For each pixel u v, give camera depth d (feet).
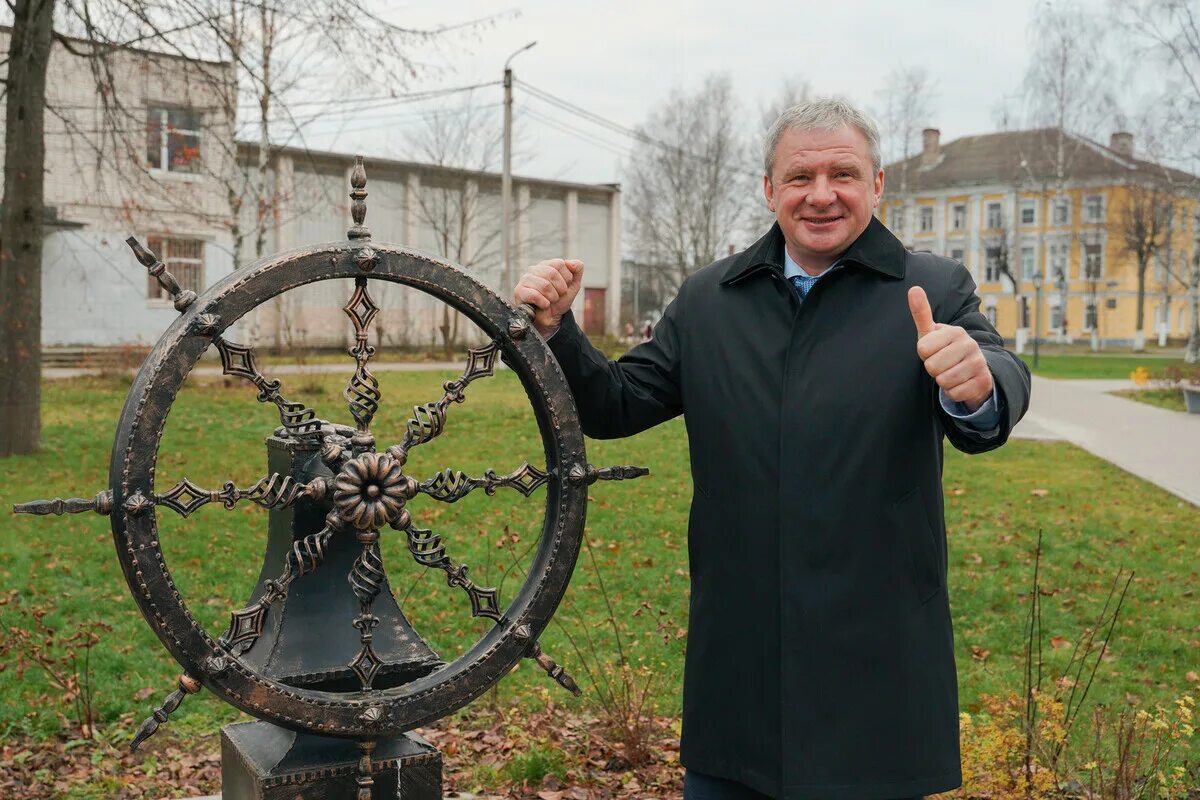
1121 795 10.02
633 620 17.24
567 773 11.08
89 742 12.07
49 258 72.28
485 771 11.29
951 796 10.05
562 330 6.55
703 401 6.68
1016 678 14.78
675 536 23.62
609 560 21.25
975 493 29.84
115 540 5.04
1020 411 5.76
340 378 60.29
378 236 99.14
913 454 6.23
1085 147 144.77
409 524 5.66
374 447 5.89
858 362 6.28
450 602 17.97
